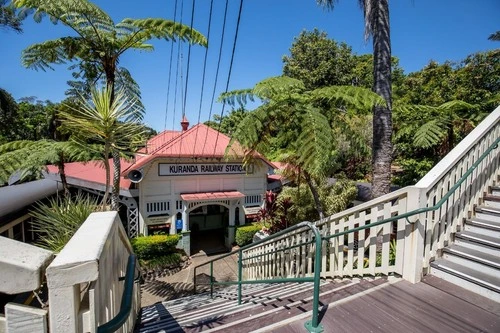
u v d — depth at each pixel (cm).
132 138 468
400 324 222
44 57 559
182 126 1384
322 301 270
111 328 126
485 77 1091
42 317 107
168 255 999
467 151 322
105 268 170
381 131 564
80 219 441
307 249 459
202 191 1111
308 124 441
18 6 439
